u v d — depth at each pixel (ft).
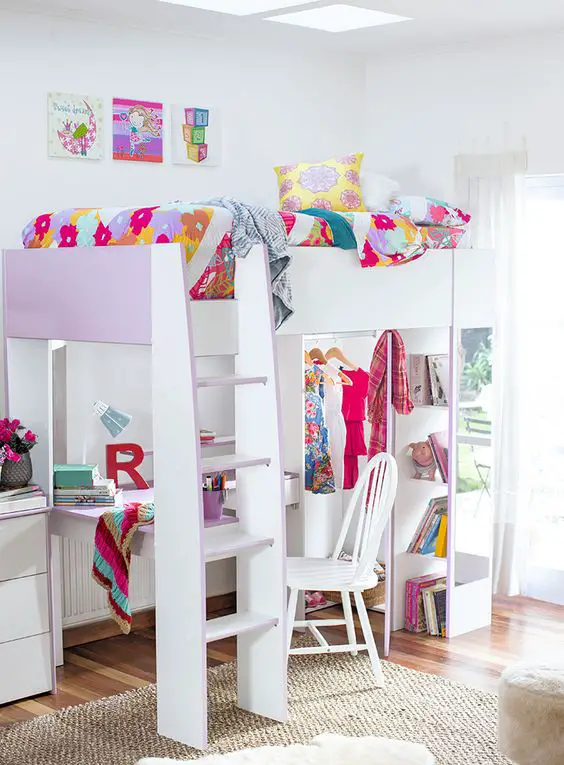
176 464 11.94
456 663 14.99
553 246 17.97
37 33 15.10
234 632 12.22
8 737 12.41
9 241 14.96
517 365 17.80
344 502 17.49
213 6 15.61
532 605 17.89
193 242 12.30
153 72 16.58
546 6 15.75
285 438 16.22
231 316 12.76
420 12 16.07
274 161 18.45
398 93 19.40
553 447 18.25
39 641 13.64
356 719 12.89
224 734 12.44
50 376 13.96
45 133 15.28
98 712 13.14
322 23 17.04
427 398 16.70
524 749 10.73
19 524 13.35
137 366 16.33
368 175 16.57
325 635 16.20
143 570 16.53
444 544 16.37
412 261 15.40
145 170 16.55
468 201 18.26
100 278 12.62
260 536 12.80
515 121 17.94
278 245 13.09
